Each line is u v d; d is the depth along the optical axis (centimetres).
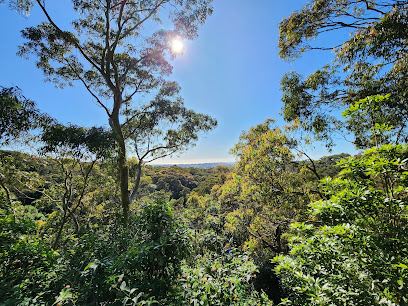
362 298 155
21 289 187
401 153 176
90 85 942
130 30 820
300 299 192
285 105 669
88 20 812
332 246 192
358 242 176
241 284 249
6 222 267
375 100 208
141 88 1030
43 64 794
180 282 220
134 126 1045
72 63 855
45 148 446
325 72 574
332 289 168
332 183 223
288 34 579
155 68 973
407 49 387
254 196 714
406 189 166
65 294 155
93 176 864
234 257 336
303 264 212
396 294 148
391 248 168
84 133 475
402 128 475
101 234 330
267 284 566
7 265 229
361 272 172
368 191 178
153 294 186
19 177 603
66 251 283
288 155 658
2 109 362
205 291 197
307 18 534
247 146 823
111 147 503
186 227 268
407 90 414
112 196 1058
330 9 497
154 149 1037
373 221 188
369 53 425
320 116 626
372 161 185
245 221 855
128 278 180
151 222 250
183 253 233
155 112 976
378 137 221
